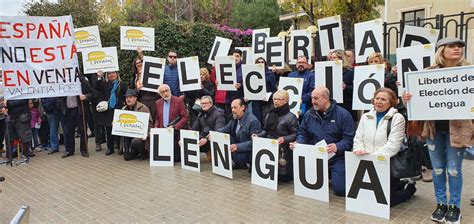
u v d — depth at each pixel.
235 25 21.33
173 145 7.14
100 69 8.36
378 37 6.27
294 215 4.56
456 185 4.07
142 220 4.58
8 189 6.01
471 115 3.72
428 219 4.31
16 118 7.87
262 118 7.06
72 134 8.34
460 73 3.76
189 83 7.69
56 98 8.45
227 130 6.64
